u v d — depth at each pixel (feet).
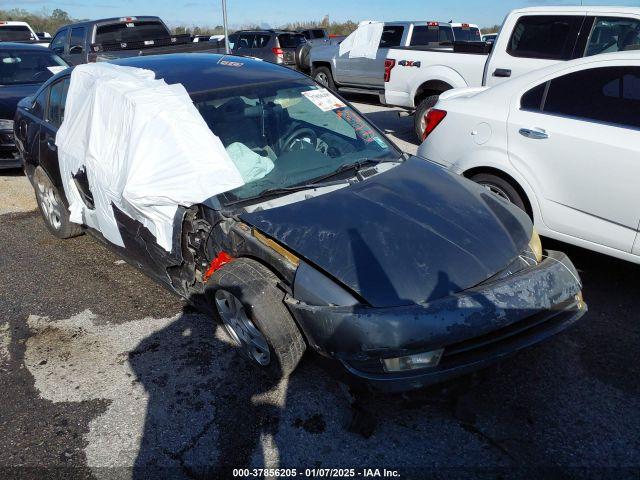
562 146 12.66
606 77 12.38
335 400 9.48
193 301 11.31
